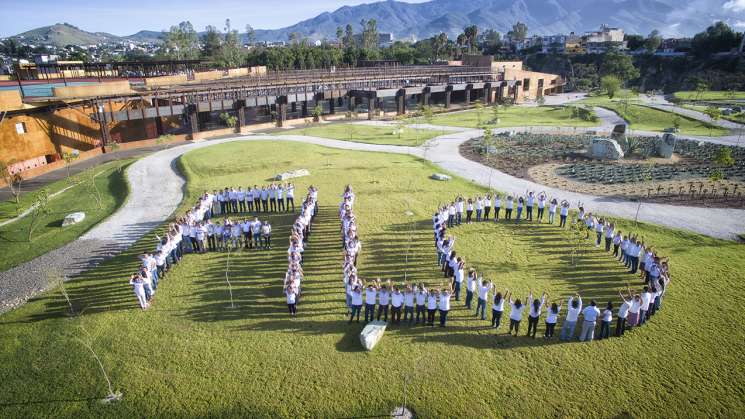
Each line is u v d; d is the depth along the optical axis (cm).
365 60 15188
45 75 7644
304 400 1513
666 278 2069
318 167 4566
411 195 3694
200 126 7662
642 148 5156
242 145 5500
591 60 16375
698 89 10019
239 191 3309
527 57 18662
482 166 4662
